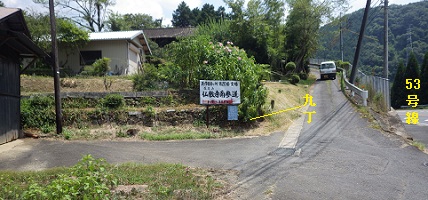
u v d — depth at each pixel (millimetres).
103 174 5211
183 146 9273
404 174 6793
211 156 8172
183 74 13680
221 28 27391
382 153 8617
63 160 7609
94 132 10422
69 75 17562
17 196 4609
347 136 10695
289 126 12430
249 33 26375
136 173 6160
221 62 12656
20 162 7430
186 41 13734
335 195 5492
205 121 11648
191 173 6355
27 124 10805
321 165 7438
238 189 5723
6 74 9711
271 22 29484
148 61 26125
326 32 32094
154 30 34781
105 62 18000
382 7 18828
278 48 29500
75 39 19469
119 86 14445
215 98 11242
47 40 18688
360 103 16516
